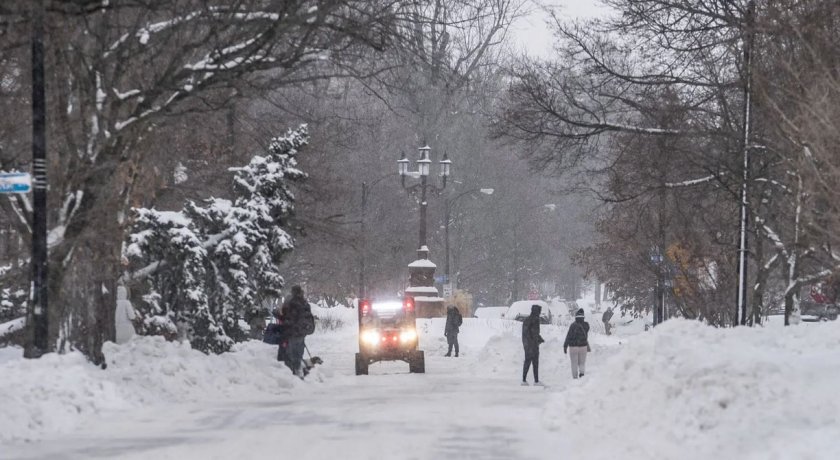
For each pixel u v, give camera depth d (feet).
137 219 287.89
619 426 144.25
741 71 281.54
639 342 174.81
